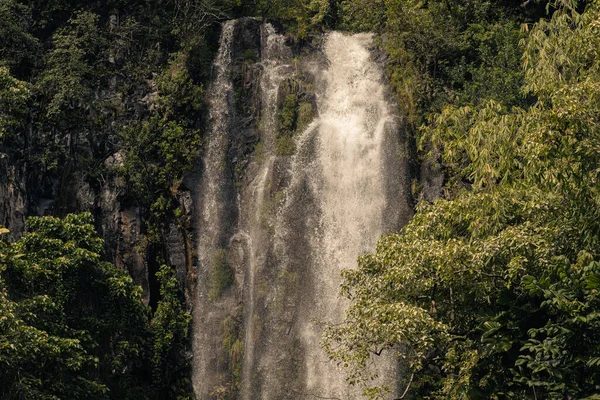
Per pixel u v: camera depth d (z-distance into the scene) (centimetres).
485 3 5359
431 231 3306
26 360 3566
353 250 4825
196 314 4688
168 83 5019
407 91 5091
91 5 5269
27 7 5150
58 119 4859
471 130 3234
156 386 4491
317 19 5459
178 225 4794
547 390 2797
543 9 5369
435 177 4781
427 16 5262
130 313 4297
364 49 5375
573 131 2727
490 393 2970
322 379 4534
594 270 2722
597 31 2917
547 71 3142
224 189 4909
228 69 5184
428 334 3031
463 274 3072
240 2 5447
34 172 4688
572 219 2928
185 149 4900
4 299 3372
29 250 4047
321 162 5006
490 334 2972
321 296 4741
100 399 3894
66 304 4131
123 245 4716
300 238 4834
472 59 5222
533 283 2789
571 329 2733
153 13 5291
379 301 3222
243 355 4638
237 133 5038
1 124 4519
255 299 4722
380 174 4931
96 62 5112
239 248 4806
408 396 4216
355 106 5181
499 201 3091
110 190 4794
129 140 4888
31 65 5050
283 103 5109
